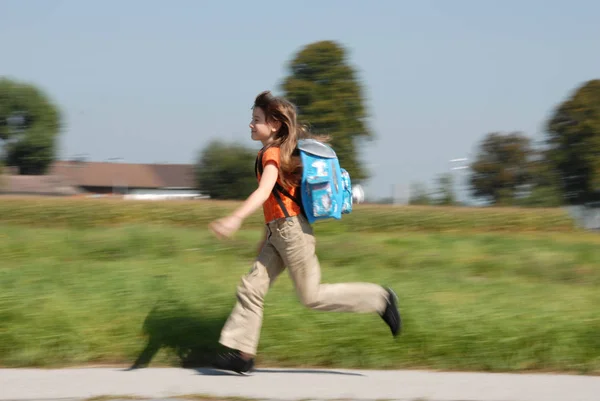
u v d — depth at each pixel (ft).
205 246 64.49
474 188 196.95
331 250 63.05
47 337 34.94
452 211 141.38
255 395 29.96
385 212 135.54
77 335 35.24
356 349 35.27
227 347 34.04
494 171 195.31
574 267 59.98
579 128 236.22
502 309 40.37
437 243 73.67
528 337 35.70
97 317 36.81
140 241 64.95
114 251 61.57
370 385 31.76
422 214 136.26
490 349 35.22
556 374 34.58
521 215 140.15
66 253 61.31
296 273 31.65
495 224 139.74
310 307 32.35
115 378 32.24
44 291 40.98
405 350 35.32
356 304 32.40
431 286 48.47
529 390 31.50
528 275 58.39
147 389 30.53
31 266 51.72
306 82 277.64
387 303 32.48
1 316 35.78
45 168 396.78
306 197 30.96
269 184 30.19
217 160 242.78
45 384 31.09
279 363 35.17
